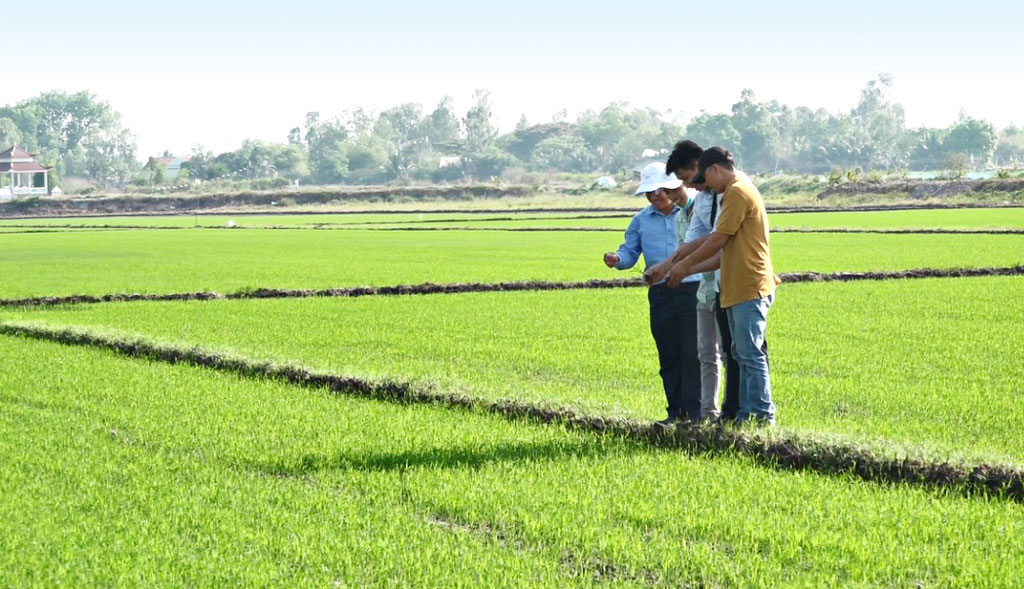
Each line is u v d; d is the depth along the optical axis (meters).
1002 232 55.41
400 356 17.59
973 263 37.38
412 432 11.70
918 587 7.20
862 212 89.25
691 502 8.99
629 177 174.12
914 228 57.22
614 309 24.88
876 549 7.85
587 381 15.11
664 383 12.84
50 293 30.02
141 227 83.69
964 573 7.36
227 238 64.12
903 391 14.09
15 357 17.41
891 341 19.06
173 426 12.02
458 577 7.26
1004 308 24.48
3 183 196.25
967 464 9.84
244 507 8.88
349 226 79.62
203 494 9.28
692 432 11.24
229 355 16.66
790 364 16.48
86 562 7.62
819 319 22.36
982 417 12.41
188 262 43.16
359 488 9.52
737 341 11.54
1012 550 7.85
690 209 12.81
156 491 9.39
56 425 12.11
